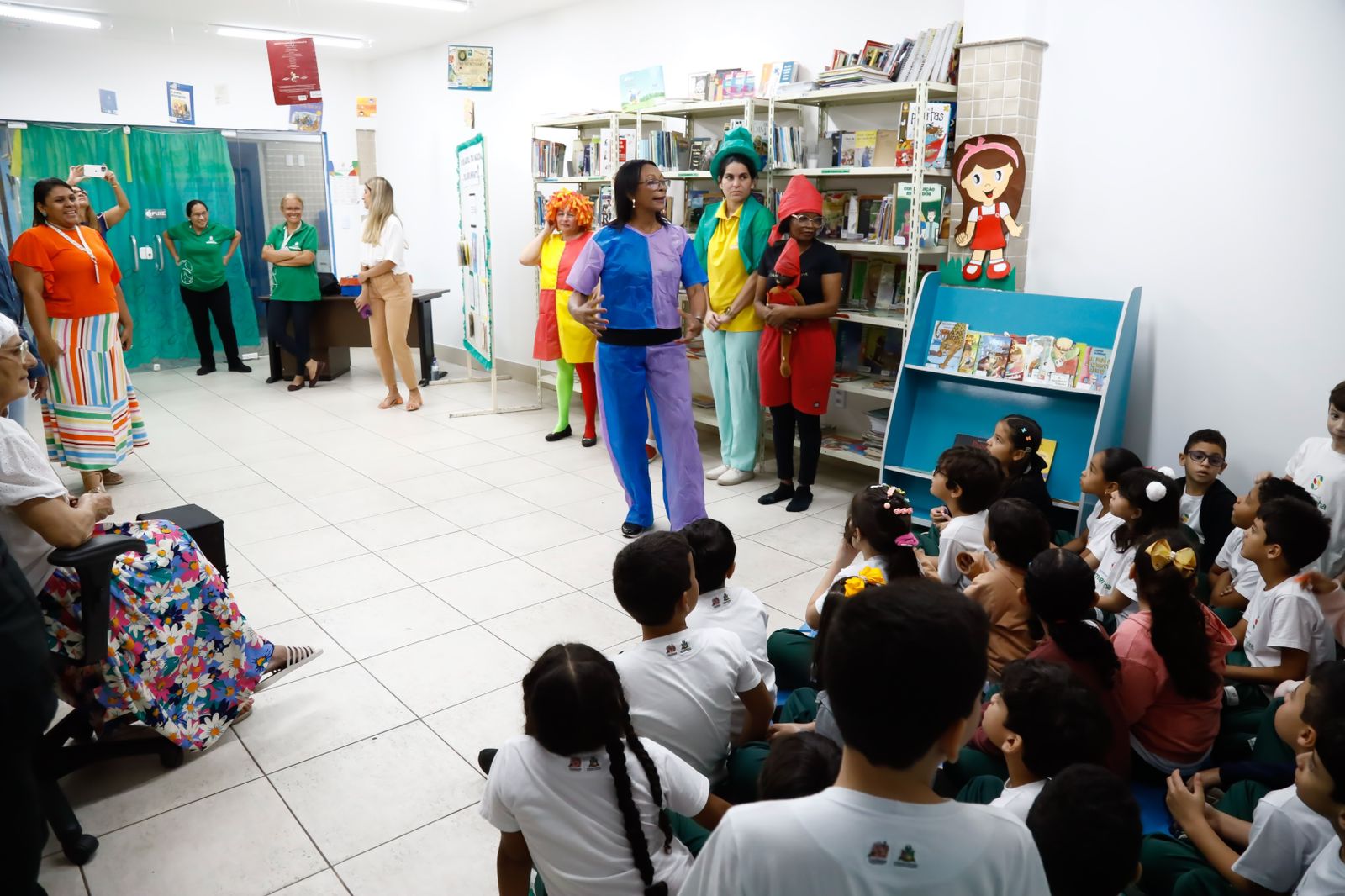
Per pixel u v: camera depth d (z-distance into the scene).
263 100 8.38
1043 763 1.48
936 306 4.02
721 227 4.60
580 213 5.21
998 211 3.82
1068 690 1.49
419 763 2.40
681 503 3.97
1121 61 3.60
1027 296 3.76
